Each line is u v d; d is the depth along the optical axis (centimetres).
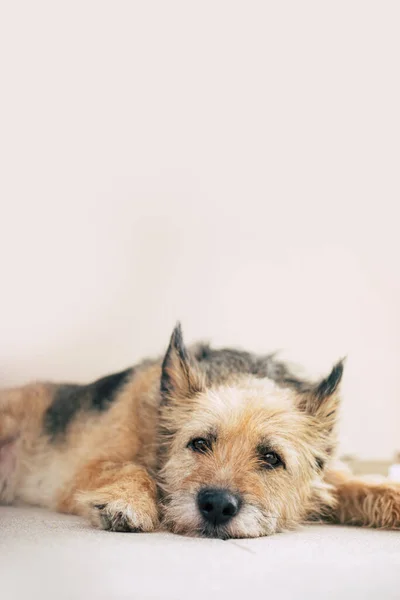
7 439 91
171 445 75
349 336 122
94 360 113
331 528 76
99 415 85
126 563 56
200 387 76
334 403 77
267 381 79
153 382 82
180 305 116
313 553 61
